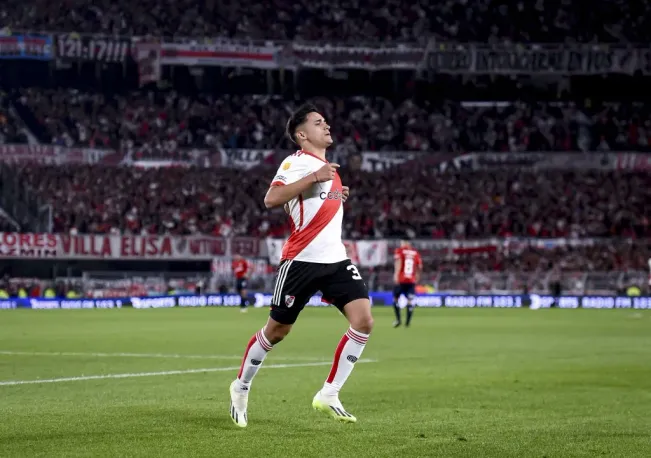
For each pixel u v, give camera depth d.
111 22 56.44
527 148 57.97
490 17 59.47
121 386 11.85
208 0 58.09
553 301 46.06
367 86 63.22
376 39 58.62
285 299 8.02
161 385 11.98
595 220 53.38
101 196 51.62
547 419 8.92
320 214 8.01
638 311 41.25
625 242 50.12
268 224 52.44
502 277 48.09
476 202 54.09
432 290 48.28
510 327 28.14
